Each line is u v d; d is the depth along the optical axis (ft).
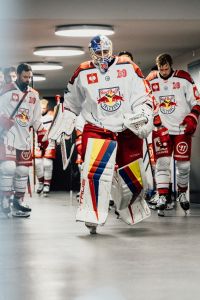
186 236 21.74
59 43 34.83
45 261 17.39
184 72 28.76
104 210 22.17
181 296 13.48
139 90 22.70
